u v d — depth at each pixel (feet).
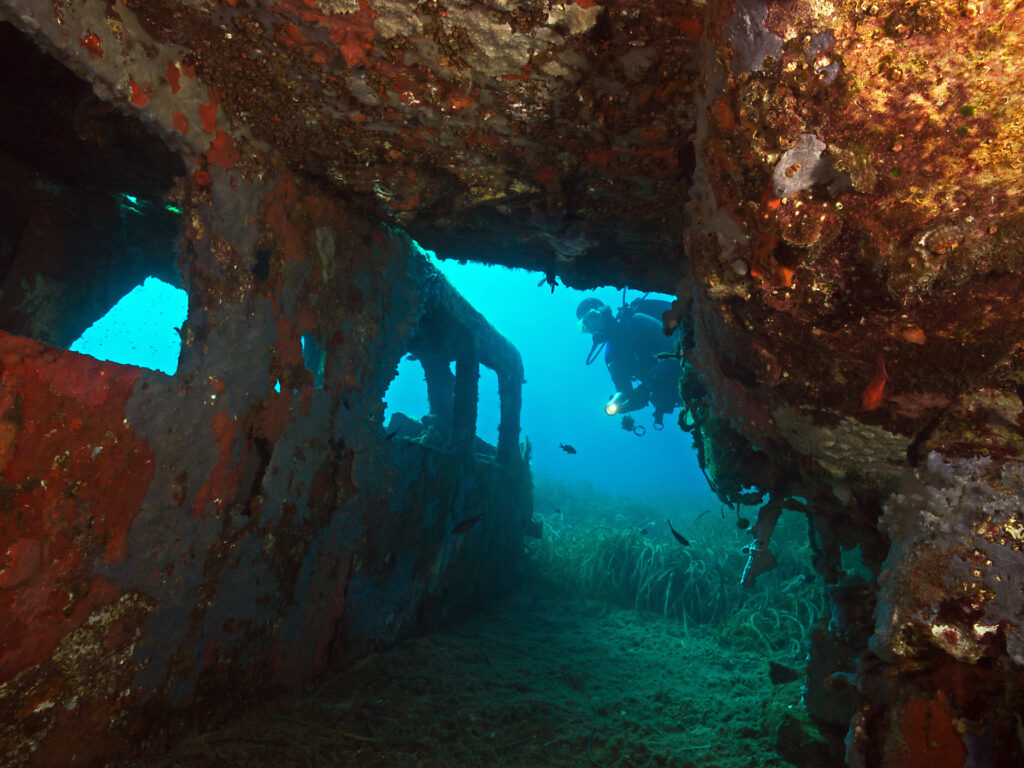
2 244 10.74
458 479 16.99
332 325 11.17
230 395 8.81
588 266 13.12
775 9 4.35
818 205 4.89
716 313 6.78
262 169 9.14
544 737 10.96
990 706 5.38
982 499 5.45
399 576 14.02
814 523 11.97
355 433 12.02
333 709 10.41
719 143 5.34
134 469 7.37
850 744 6.47
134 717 7.71
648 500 42.93
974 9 3.78
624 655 16.47
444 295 16.17
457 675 13.00
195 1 6.57
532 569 23.59
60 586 6.61
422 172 9.45
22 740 6.40
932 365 5.55
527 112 7.66
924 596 5.60
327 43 6.88
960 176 4.36
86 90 8.57
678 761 10.55
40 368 6.27
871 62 4.17
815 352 6.03
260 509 9.55
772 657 17.34
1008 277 4.74
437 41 6.62
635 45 6.37
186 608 8.31
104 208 11.86
